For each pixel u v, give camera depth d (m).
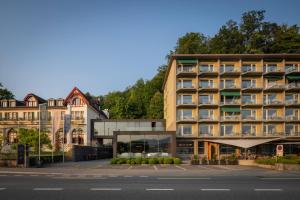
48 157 38.72
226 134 59.69
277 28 80.62
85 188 14.63
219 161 39.09
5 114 73.88
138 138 49.25
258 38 77.88
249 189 14.52
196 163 38.94
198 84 60.25
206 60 61.00
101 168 30.05
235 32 81.44
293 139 59.22
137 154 48.84
